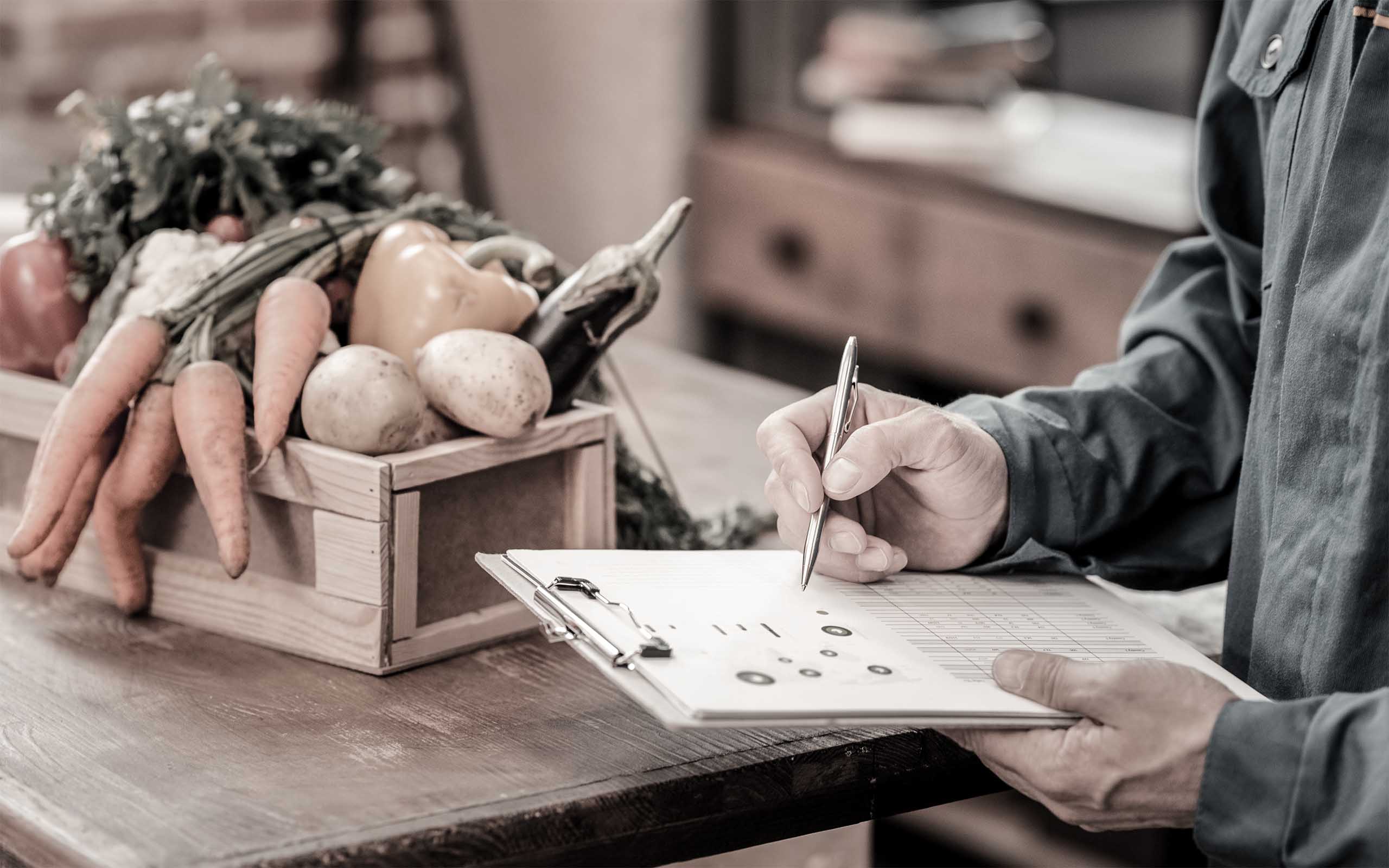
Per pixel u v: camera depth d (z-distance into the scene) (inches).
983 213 116.7
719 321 146.6
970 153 124.1
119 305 45.4
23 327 47.2
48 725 36.8
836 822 36.6
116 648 42.3
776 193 133.8
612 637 32.9
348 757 35.3
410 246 44.5
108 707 38.0
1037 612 38.7
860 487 37.3
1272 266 40.1
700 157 140.3
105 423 41.8
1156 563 43.4
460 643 42.2
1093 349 110.0
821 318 132.5
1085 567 42.3
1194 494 44.1
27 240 47.7
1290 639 37.7
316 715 37.9
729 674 31.9
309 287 43.1
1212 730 31.4
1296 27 39.9
